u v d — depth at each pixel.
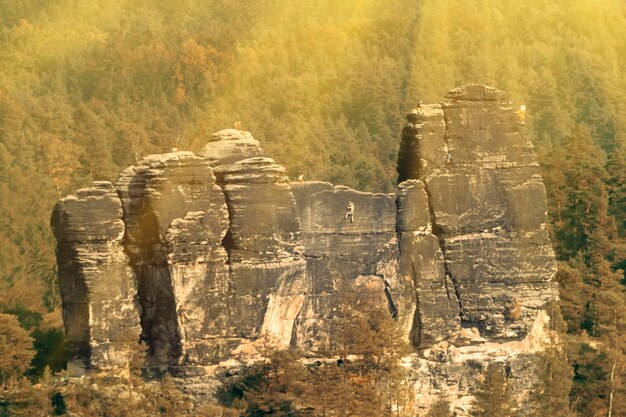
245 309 180.00
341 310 186.00
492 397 187.50
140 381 175.38
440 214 192.88
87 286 174.38
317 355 185.50
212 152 181.88
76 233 174.75
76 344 176.12
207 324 178.25
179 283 176.00
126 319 176.62
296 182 185.88
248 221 180.25
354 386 183.88
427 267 191.62
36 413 173.75
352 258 187.25
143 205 176.50
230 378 179.50
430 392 190.88
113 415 172.38
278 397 179.25
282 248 182.12
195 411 175.75
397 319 190.12
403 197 190.00
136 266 178.38
